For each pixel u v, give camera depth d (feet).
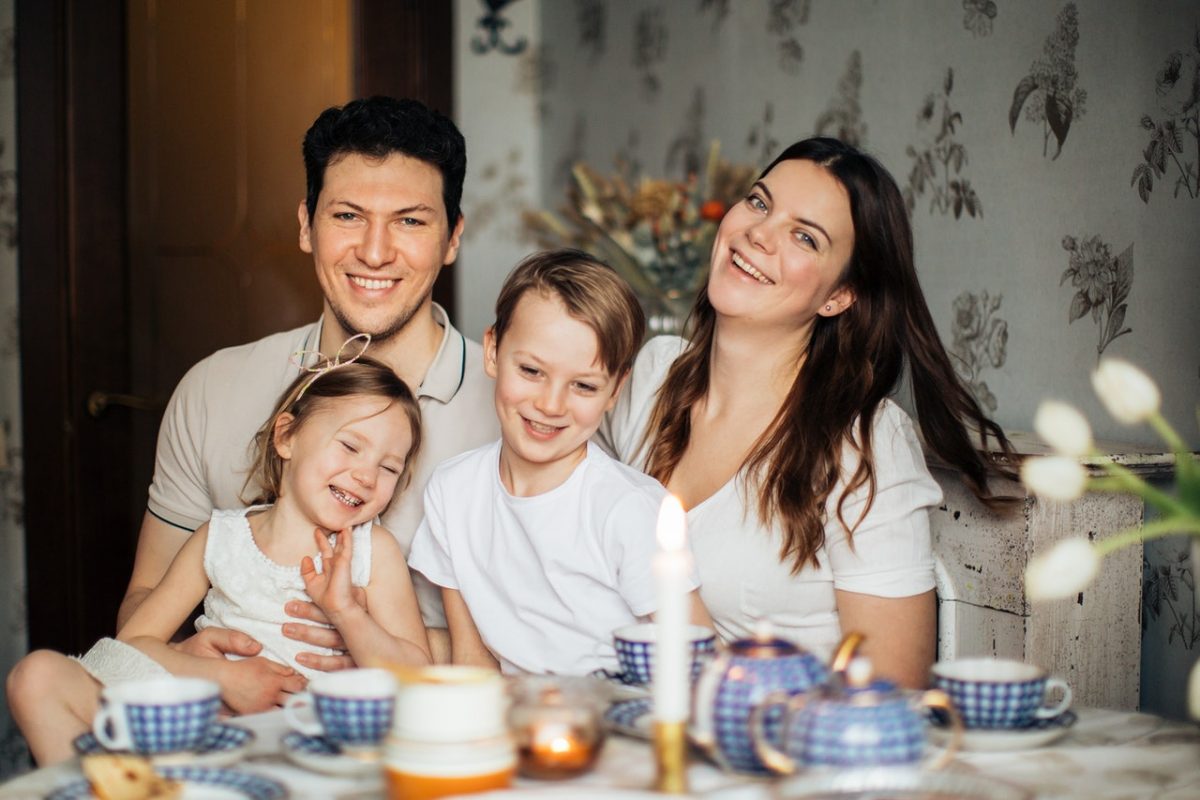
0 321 8.84
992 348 6.43
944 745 3.15
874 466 4.77
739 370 5.16
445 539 5.07
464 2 11.91
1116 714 3.46
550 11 11.69
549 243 11.64
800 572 4.82
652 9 10.02
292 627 5.11
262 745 3.26
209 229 8.98
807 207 4.84
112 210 8.98
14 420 8.87
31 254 8.80
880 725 2.62
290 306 8.93
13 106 8.77
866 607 4.73
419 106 5.44
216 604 5.40
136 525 9.05
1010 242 6.28
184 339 9.05
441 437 5.61
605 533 4.70
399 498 5.57
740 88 8.84
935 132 6.85
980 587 5.25
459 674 2.85
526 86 11.96
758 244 4.89
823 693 2.71
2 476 8.87
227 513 5.47
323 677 3.21
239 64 8.92
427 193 5.39
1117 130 5.61
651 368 5.58
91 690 4.26
